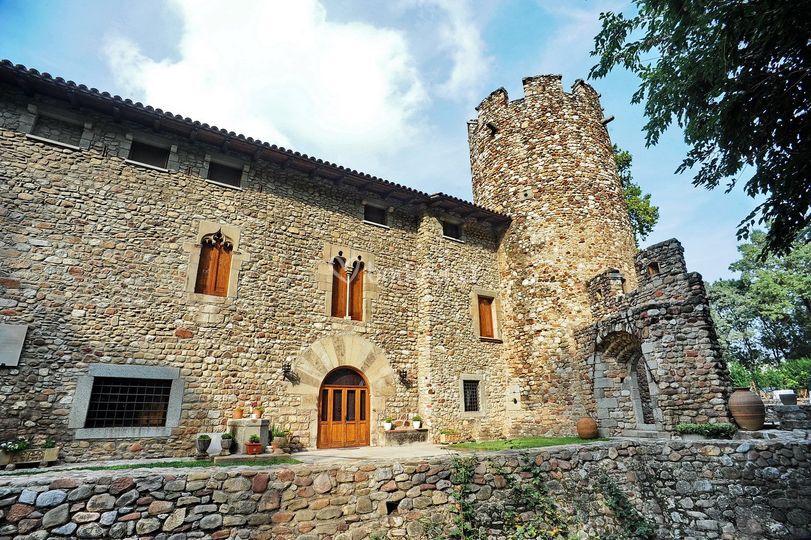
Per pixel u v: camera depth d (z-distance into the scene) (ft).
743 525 21.59
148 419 24.25
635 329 29.48
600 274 37.76
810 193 21.20
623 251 42.34
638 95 25.13
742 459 22.38
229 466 18.61
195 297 27.20
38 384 21.95
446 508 19.95
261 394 27.84
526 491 21.57
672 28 22.43
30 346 22.26
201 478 16.39
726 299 90.48
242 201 30.78
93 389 23.29
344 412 31.48
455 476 20.83
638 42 23.77
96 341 23.79
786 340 87.35
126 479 15.39
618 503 23.20
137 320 25.11
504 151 47.16
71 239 24.58
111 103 25.85
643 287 32.53
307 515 17.42
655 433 27.50
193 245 28.04
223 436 23.76
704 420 25.04
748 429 23.89
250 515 16.58
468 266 41.68
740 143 21.90
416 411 34.73
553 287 39.81
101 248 25.22
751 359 90.58
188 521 15.67
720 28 20.08
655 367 27.63
